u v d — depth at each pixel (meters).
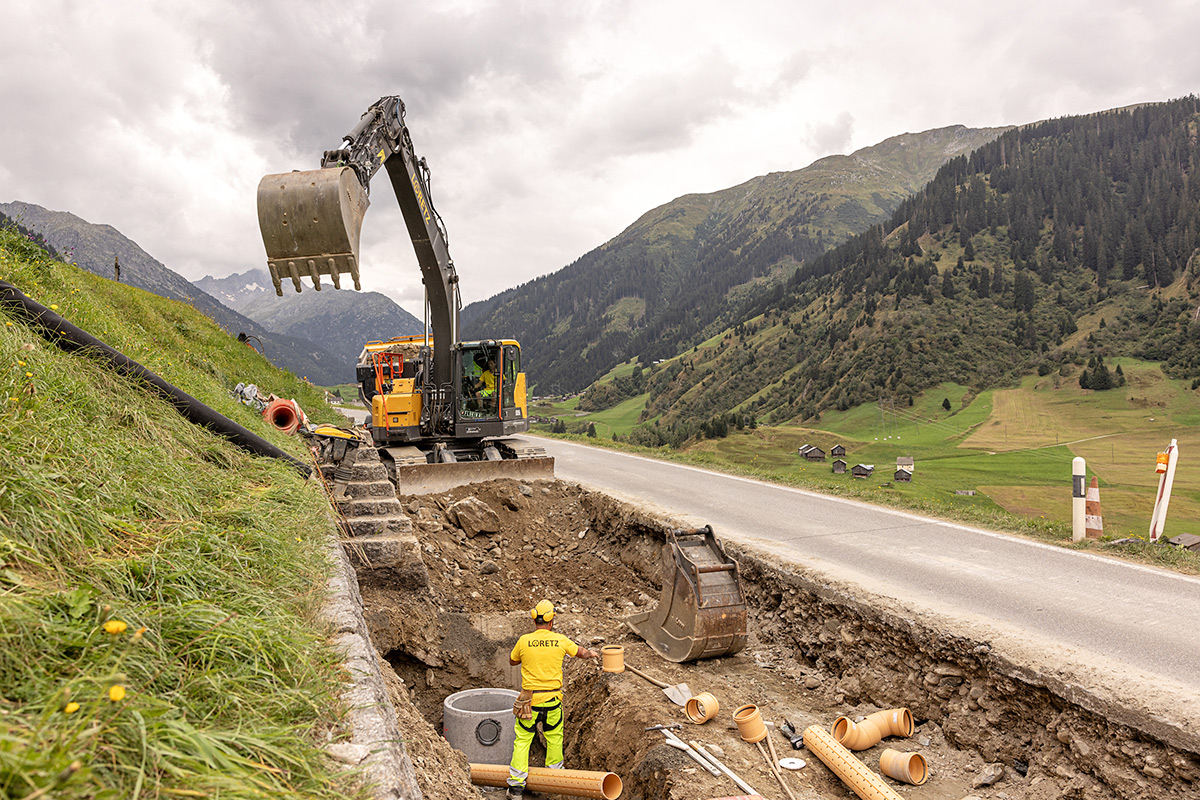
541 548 11.65
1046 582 7.68
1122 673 5.16
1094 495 9.85
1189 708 4.57
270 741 2.45
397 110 9.36
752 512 11.89
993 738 5.48
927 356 199.88
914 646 6.38
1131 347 188.25
